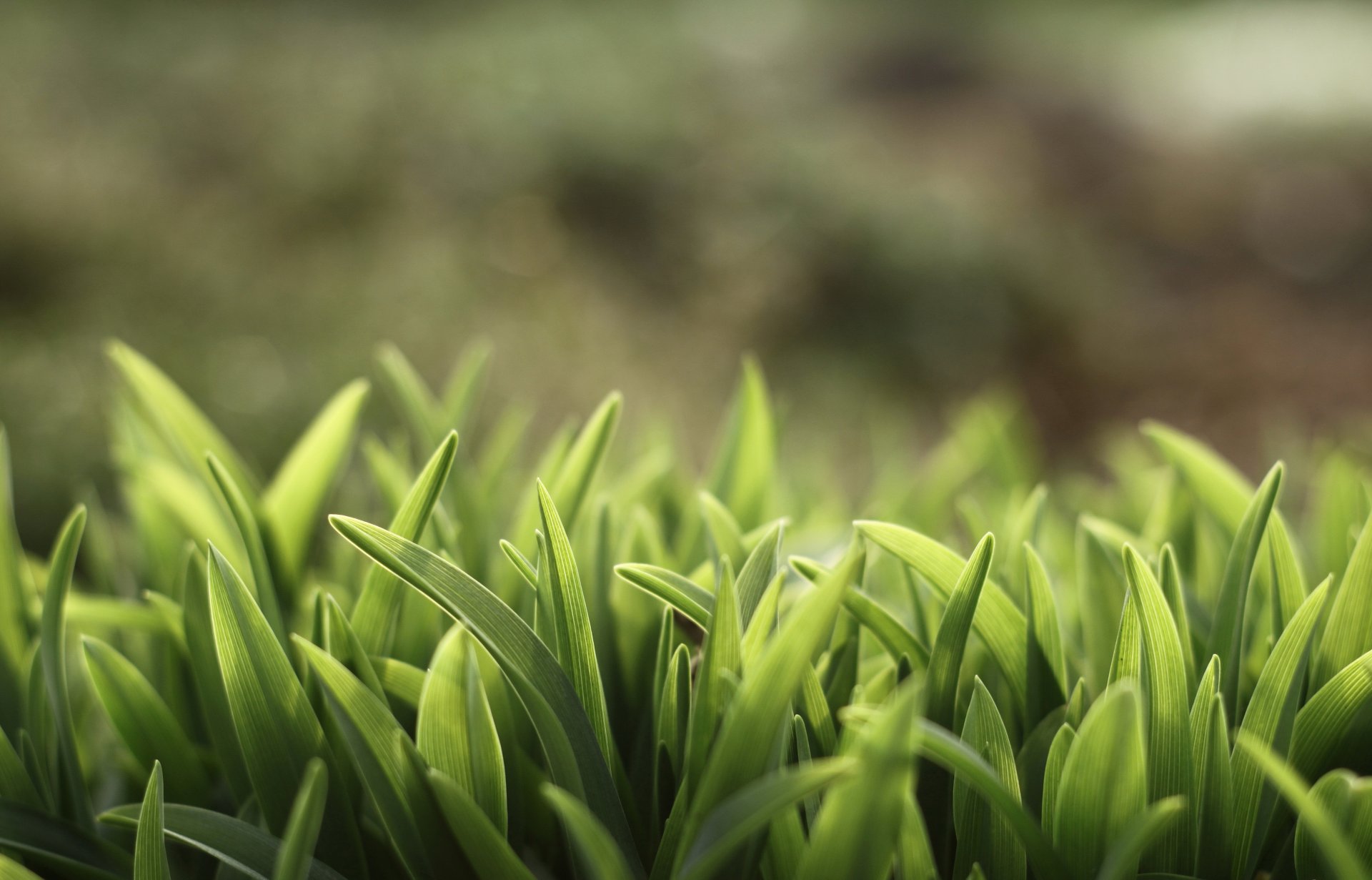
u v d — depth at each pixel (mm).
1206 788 511
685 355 4723
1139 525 1069
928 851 496
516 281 4402
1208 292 7102
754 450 950
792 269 5559
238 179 4734
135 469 871
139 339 3307
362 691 504
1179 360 6129
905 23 12906
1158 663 501
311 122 5129
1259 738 526
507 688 607
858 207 5883
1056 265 6273
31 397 2889
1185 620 592
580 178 5648
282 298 3660
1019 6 13273
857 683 642
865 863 383
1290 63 9539
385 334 3596
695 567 887
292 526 844
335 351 3391
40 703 655
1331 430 5309
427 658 702
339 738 595
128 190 4309
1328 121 8461
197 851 634
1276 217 7785
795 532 1104
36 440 2771
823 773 375
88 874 578
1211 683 515
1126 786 452
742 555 714
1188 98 9883
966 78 11781
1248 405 5656
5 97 5066
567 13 9016
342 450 840
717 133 6312
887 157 7297
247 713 540
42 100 5188
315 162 4785
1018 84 11305
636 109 6242
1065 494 1295
